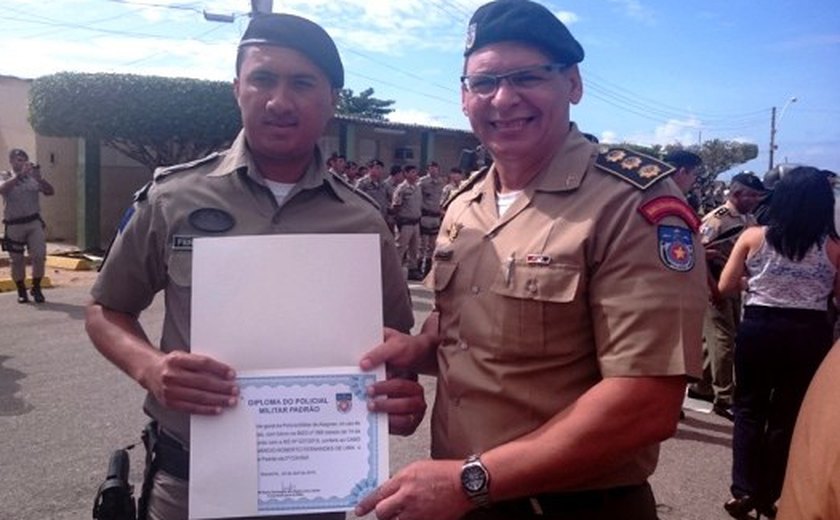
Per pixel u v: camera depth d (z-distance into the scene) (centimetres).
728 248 474
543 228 162
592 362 160
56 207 1545
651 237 151
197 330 169
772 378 351
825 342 346
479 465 146
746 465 358
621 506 164
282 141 190
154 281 200
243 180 195
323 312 171
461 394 171
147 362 176
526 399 161
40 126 1292
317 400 170
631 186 157
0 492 358
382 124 1866
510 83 168
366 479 168
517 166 174
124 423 461
